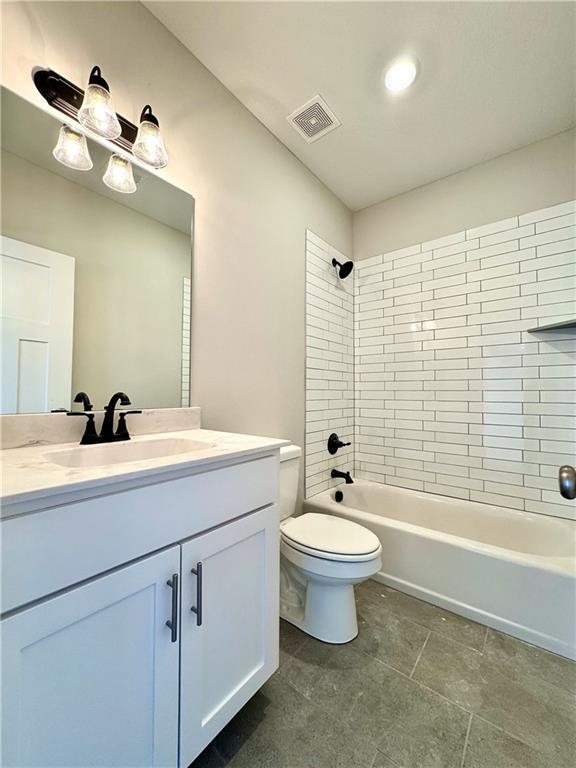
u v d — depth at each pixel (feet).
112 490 2.07
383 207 8.07
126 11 3.83
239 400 5.27
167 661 2.37
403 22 4.14
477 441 6.65
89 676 1.97
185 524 2.49
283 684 3.67
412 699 3.50
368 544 4.32
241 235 5.33
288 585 4.99
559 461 5.82
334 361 7.72
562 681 3.75
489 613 4.66
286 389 6.26
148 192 4.11
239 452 2.88
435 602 5.12
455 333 6.95
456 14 4.04
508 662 4.01
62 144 3.32
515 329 6.26
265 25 4.19
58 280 3.35
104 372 3.70
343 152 6.45
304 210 6.80
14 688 1.68
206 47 4.48
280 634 4.51
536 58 4.56
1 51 2.92
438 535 5.21
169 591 2.38
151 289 4.14
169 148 4.30
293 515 5.91
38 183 3.21
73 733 1.91
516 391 6.24
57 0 3.25
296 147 6.32
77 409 3.45
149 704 2.28
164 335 4.27
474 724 3.23
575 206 5.73
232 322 5.17
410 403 7.56
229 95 5.14
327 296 7.52
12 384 3.03
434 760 2.91
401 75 4.84
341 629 4.34
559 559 4.40
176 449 3.71
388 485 7.72
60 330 3.36
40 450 2.91
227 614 2.85
